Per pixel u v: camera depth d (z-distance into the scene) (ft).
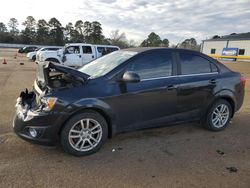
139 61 13.42
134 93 12.95
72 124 11.72
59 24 303.89
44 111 11.35
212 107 15.79
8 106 20.99
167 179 10.43
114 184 9.97
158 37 219.20
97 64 14.61
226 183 10.27
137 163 11.69
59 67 12.06
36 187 9.60
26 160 11.62
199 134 15.62
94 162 11.67
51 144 11.71
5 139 13.87
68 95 11.54
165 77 14.03
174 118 14.58
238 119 19.13
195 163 11.85
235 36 168.55
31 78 39.24
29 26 297.94
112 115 12.54
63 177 10.34
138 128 13.57
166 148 13.42
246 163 12.02
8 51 158.92
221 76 16.03
